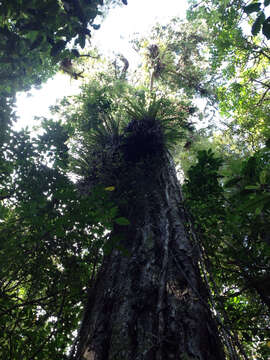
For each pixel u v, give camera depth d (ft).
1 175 8.24
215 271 9.43
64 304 9.43
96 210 6.71
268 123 21.56
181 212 10.59
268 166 6.40
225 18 18.02
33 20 5.86
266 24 5.17
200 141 22.22
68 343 8.80
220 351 5.68
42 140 9.09
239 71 23.16
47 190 8.18
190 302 6.53
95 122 16.75
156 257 8.16
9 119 8.63
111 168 13.82
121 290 7.25
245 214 6.94
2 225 7.66
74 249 9.34
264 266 7.49
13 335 8.12
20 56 7.04
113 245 6.49
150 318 6.12
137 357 5.21
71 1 5.74
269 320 8.50
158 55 25.16
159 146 15.02
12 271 8.63
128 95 20.80
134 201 11.65
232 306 8.66
